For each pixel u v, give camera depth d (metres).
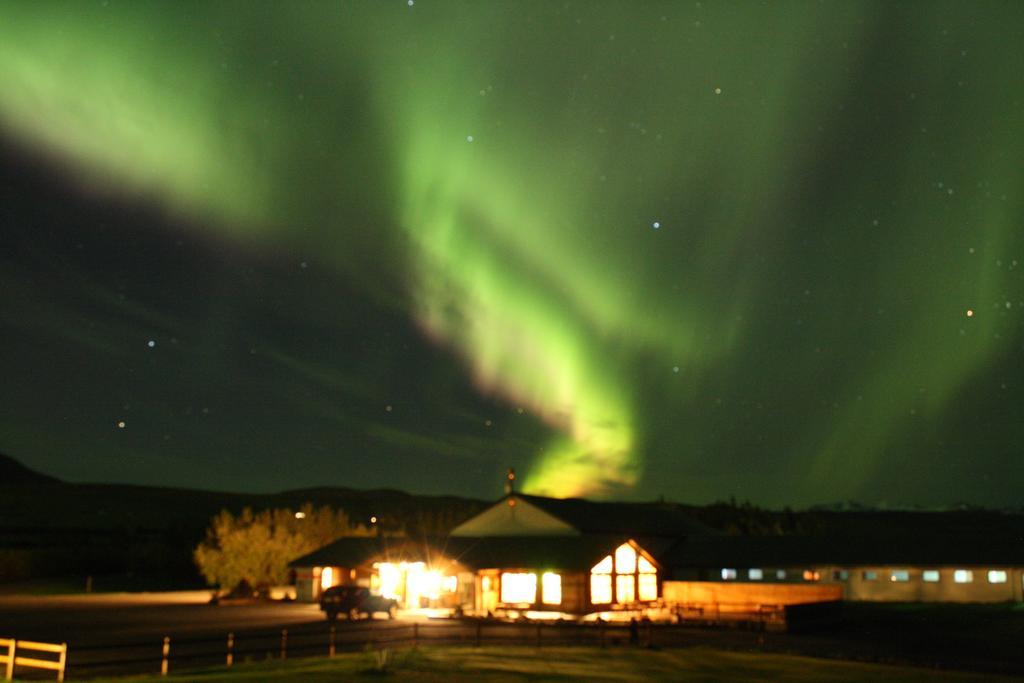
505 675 24.02
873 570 53.34
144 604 58.28
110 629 40.84
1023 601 49.62
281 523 70.38
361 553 58.34
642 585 53.53
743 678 25.75
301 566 58.59
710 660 29.66
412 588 54.28
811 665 29.11
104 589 72.81
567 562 49.88
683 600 53.19
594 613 48.72
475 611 50.66
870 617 46.47
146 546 87.12
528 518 57.25
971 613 46.44
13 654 23.03
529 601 49.94
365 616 45.19
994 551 52.56
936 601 51.59
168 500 180.88
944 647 35.44
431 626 40.88
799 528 86.62
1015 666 29.95
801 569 54.94
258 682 21.47
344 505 174.62
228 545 65.56
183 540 94.38
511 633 37.69
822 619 43.94
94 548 90.06
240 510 170.88
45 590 70.94
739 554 57.34
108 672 25.89
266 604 57.66
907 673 27.88
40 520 140.38
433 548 55.94
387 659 25.44
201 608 54.78
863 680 26.03
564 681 23.41
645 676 25.27
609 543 52.34
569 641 34.31
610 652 30.83
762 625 39.72
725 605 49.66
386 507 172.12
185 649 31.95
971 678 27.12
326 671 23.80
